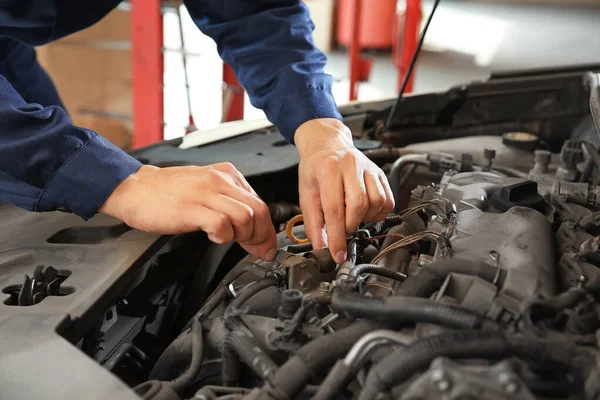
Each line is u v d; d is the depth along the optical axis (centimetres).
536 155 104
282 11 105
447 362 43
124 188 72
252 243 72
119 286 69
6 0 104
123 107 273
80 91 262
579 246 75
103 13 120
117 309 82
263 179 102
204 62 397
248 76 103
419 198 91
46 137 71
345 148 86
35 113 73
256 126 127
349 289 60
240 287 76
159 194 70
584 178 104
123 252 75
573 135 132
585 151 106
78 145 73
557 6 820
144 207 70
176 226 69
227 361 61
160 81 235
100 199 72
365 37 450
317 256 75
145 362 76
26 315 62
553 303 53
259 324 63
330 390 50
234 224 67
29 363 55
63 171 72
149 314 86
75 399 51
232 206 68
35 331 59
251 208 69
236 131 123
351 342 55
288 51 101
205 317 69
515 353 47
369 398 47
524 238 69
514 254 66
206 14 107
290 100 96
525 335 48
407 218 87
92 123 268
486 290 56
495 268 60
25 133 74
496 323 52
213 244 94
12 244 78
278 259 74
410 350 47
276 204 104
